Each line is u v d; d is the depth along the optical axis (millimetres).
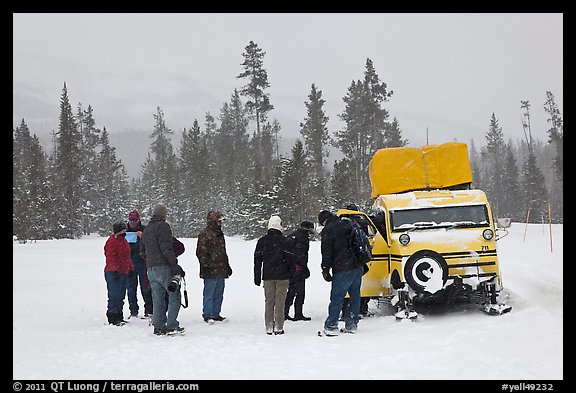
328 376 6496
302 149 49000
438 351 7430
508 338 7941
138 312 12000
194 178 78938
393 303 10062
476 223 10633
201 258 10812
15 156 84188
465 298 11281
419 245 10211
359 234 9219
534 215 86625
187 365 7234
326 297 13859
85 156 89125
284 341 8680
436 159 12055
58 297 14680
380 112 69812
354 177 56062
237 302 13562
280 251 9438
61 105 74250
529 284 12922
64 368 7102
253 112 73188
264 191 56812
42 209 66625
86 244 48125
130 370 6992
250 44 71750
